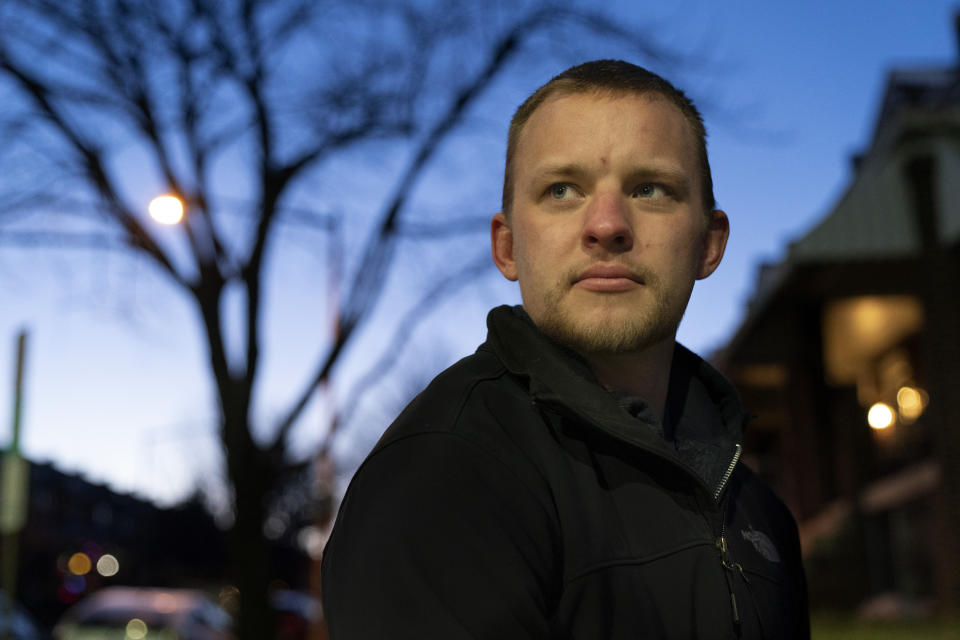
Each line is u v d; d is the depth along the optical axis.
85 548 61.62
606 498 1.30
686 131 1.49
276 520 41.19
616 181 1.41
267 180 10.87
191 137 10.79
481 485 1.17
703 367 1.80
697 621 1.29
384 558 1.08
